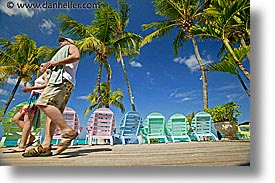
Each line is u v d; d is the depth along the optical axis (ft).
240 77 17.37
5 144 13.37
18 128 13.53
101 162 9.84
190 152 11.51
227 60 15.98
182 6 31.48
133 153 11.30
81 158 10.28
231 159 10.18
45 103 10.10
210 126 17.12
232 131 17.97
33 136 12.35
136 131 15.57
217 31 16.05
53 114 10.12
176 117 16.49
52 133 10.82
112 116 14.90
